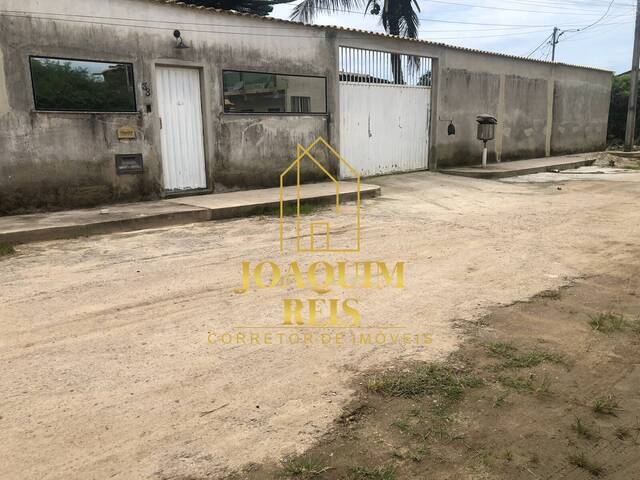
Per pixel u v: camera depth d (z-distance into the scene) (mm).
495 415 2984
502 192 11281
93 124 8281
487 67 15352
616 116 25203
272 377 3361
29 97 7625
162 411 2980
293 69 10844
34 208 7867
